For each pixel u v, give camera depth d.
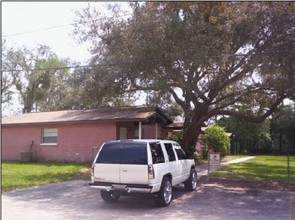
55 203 10.92
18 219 8.84
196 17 14.32
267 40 14.23
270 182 15.94
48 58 44.81
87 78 18.73
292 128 49.00
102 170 10.35
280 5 13.07
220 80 16.78
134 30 15.05
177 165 11.73
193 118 21.02
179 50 14.09
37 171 18.48
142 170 9.91
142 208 10.23
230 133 46.66
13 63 42.97
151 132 27.05
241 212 9.77
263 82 16.62
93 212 9.66
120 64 16.19
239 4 13.52
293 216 9.31
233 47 14.73
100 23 18.23
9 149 27.28
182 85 15.98
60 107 41.88
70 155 24.67
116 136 23.20
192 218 8.99
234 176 17.80
